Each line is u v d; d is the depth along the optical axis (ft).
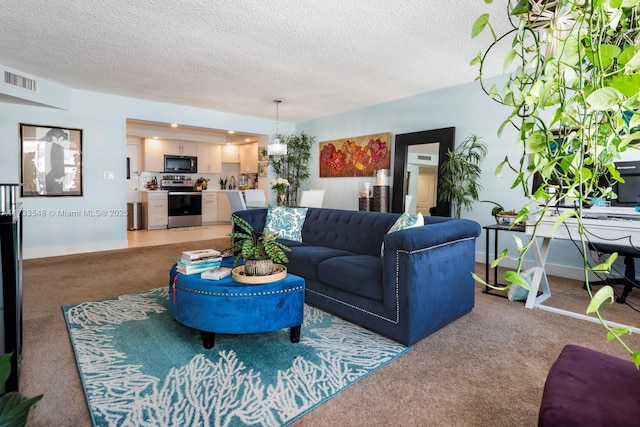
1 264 5.21
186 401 5.24
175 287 7.30
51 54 11.39
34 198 14.92
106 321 8.18
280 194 18.44
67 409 5.04
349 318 8.24
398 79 13.92
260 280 6.93
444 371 6.19
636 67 1.61
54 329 7.72
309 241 12.29
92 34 9.86
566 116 1.88
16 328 5.34
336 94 16.21
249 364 6.34
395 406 5.21
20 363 5.93
